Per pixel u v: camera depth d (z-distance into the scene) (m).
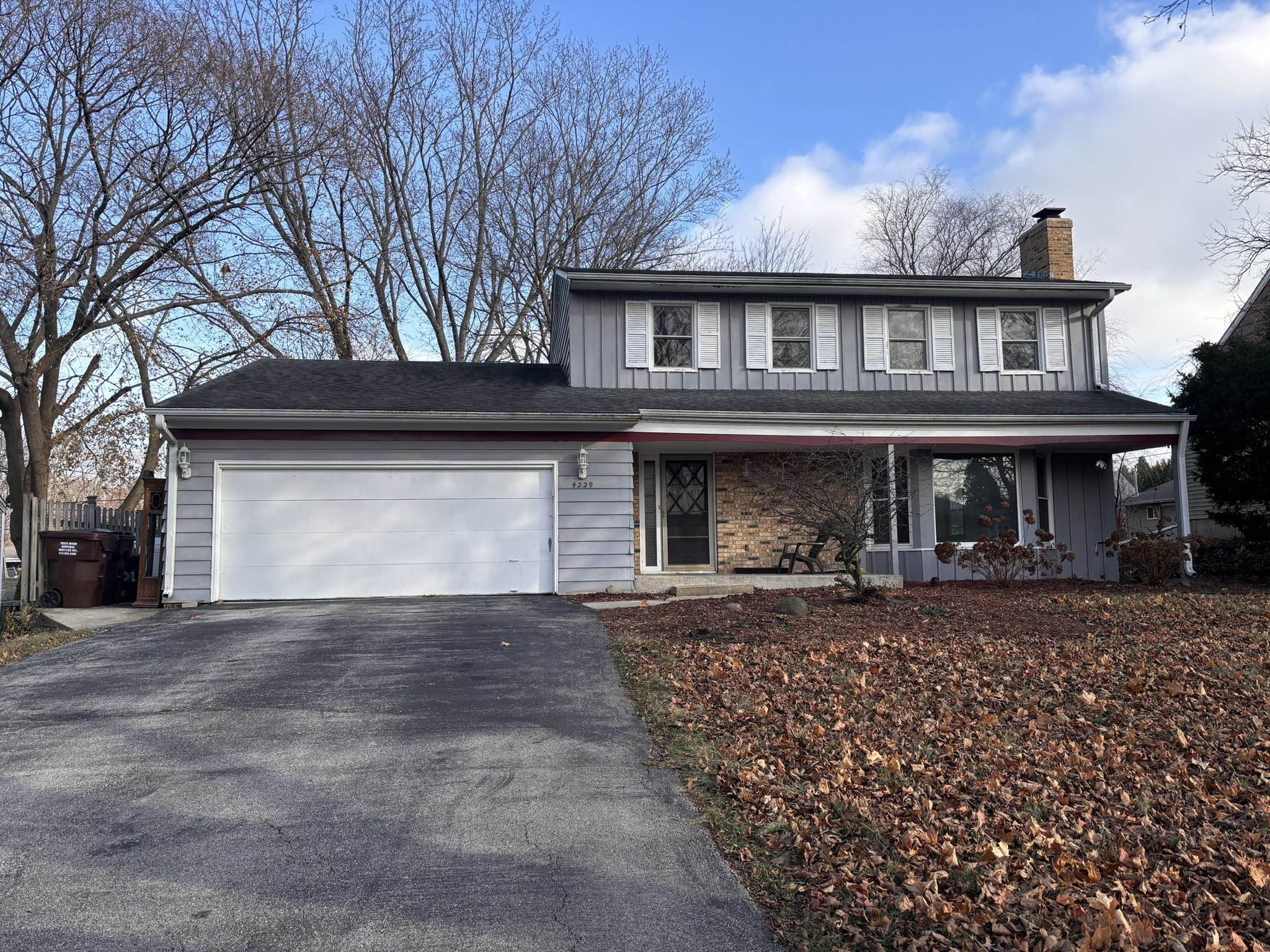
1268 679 7.52
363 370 16.17
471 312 29.34
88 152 18.55
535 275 29.53
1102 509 16.61
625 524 13.73
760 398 15.12
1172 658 8.31
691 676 7.78
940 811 4.97
